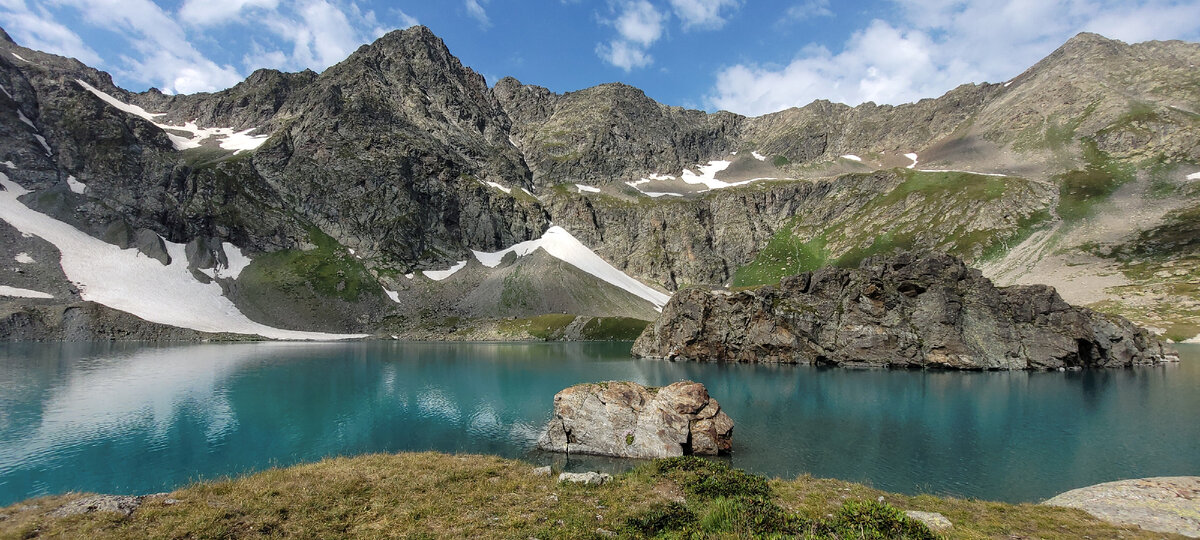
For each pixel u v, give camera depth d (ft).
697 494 74.33
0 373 243.19
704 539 55.77
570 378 256.73
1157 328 426.51
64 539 51.67
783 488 80.48
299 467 85.97
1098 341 301.84
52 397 191.72
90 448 129.70
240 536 55.47
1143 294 482.69
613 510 66.49
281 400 195.52
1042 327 295.89
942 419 161.99
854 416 167.43
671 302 378.12
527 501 70.18
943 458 120.06
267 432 147.13
